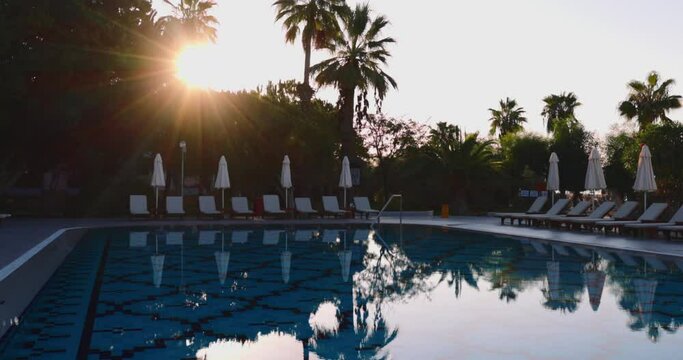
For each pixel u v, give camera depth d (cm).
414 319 655
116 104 2450
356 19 2833
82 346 545
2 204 2731
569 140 3581
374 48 2900
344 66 2812
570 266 1102
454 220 2508
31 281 849
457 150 3048
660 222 1689
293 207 2823
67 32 2342
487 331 595
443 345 544
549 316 665
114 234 1819
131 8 2589
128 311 701
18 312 663
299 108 3198
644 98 3616
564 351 517
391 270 1059
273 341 564
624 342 546
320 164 3158
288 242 1612
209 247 1464
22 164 2534
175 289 855
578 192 3562
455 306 728
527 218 2014
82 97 2331
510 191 3200
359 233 1912
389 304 743
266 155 3028
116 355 515
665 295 795
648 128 2925
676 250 1256
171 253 1326
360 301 764
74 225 1995
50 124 2292
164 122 2667
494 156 3138
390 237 1769
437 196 3153
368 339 569
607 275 981
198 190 3494
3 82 2122
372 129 3631
